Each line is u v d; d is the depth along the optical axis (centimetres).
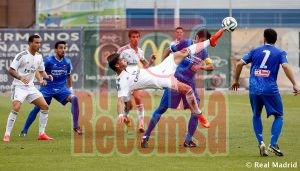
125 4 6719
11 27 6569
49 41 5700
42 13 6606
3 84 5669
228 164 2292
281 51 2450
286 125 3541
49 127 3453
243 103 4931
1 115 4084
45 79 3225
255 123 2477
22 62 2902
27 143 2838
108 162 2341
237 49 5900
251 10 7512
